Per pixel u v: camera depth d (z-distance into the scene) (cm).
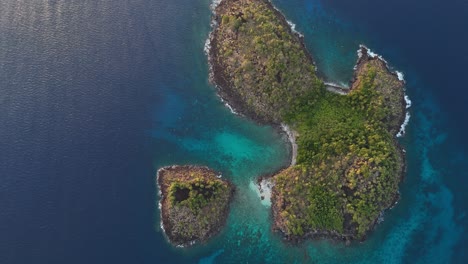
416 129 11381
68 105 11494
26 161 10681
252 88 11362
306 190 10169
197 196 10131
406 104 11681
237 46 11875
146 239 9950
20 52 12169
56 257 9625
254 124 11344
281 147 11012
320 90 11350
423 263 9925
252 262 9844
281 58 11262
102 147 10994
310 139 10700
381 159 10288
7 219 9981
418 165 10981
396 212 10438
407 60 12312
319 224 9981
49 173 10569
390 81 11712
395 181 10512
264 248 9988
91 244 9806
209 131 11344
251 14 12206
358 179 10125
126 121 11406
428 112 11581
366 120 10981
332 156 10400
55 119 11275
